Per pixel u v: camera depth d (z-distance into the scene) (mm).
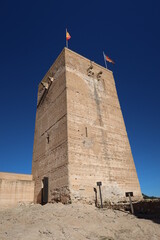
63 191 16219
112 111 24406
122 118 25125
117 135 22812
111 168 19656
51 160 19875
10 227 9602
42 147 23109
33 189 22266
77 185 16141
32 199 21641
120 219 11477
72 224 9992
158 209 12078
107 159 19891
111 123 23109
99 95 24219
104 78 26969
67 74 22094
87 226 9844
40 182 21250
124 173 20594
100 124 21719
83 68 24844
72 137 18156
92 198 16469
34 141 26391
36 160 23953
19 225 10008
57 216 11562
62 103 20781
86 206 14672
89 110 21516
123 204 14641
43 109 26109
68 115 19156
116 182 19219
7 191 20438
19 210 15320
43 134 23844
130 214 12844
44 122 24578
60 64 24328
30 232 8445
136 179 21422
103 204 16359
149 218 11836
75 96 21109
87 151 18547
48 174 19750
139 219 11383
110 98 25516
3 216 13391
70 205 14297
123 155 21859
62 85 21984
